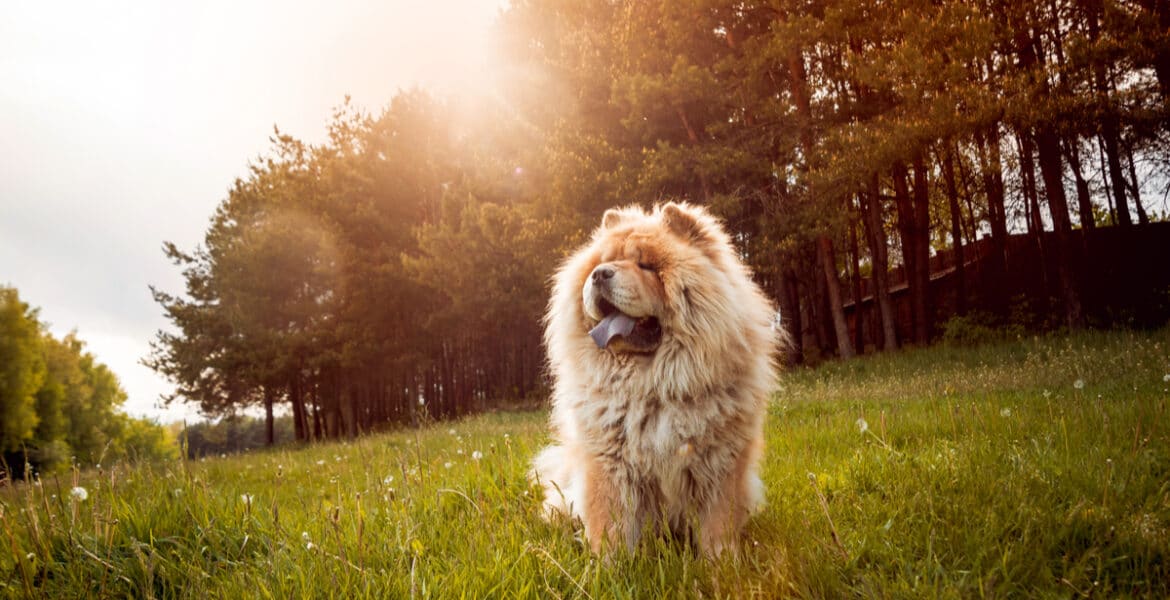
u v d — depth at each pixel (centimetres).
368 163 2694
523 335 2522
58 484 316
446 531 315
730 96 1501
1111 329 1359
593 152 1612
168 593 271
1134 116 1254
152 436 5172
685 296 333
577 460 351
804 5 1489
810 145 1482
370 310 2527
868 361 1460
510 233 1856
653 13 1608
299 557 273
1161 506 291
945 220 2483
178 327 2778
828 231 1398
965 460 370
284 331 2592
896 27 1331
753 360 342
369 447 973
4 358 3144
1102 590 228
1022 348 1270
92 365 5325
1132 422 448
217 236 2931
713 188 1545
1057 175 1420
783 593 237
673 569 263
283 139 2958
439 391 3133
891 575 254
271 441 2925
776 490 404
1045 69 1253
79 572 267
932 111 1252
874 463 419
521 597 241
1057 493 315
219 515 331
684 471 325
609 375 335
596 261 368
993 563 248
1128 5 1312
